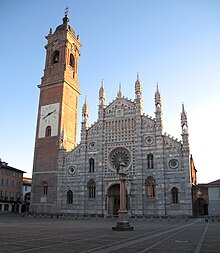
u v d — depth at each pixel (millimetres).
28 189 127250
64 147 81688
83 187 75062
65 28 94000
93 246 19828
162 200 65375
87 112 81625
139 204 67250
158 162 68312
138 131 72688
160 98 73125
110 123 77625
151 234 29156
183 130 68125
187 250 18219
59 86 87812
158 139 69812
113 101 79125
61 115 84188
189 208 62938
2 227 37344
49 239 23703
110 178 72688
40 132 86312
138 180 69062
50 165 81250
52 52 93875
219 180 71000
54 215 76125
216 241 23141
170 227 39688
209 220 57094
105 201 71688
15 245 19688
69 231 32062
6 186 107062
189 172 64938
